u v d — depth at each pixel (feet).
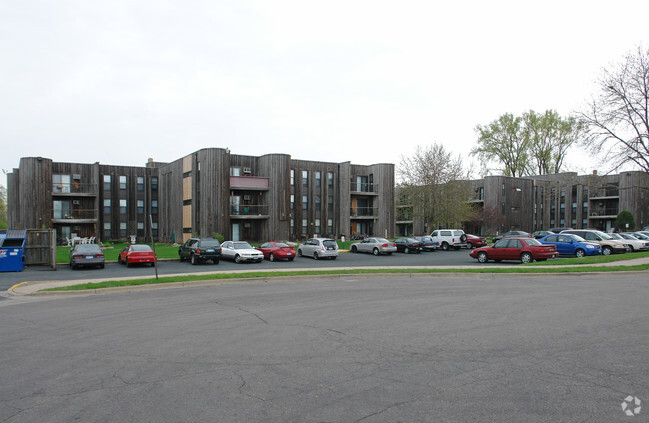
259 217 147.02
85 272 72.69
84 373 19.83
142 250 83.35
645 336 25.53
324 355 22.34
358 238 169.27
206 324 30.19
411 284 52.75
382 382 18.28
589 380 18.21
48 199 151.02
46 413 15.44
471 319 30.78
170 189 166.71
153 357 22.24
